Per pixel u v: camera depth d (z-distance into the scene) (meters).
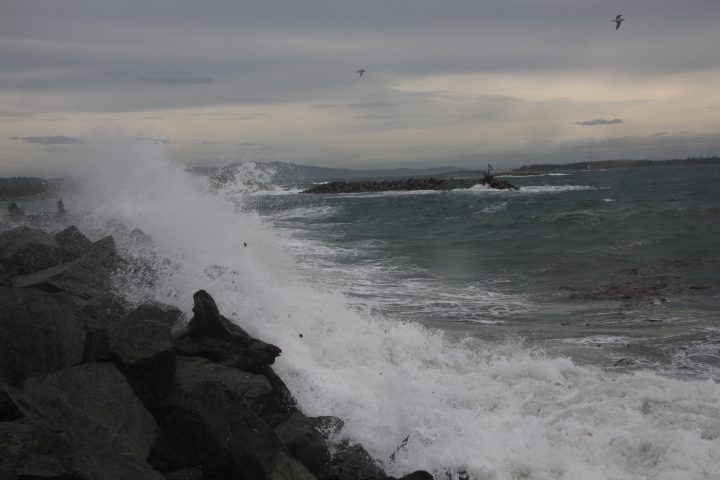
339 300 10.37
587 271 15.82
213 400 5.36
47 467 4.08
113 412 5.38
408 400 6.98
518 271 15.84
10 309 5.78
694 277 14.68
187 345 6.83
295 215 34.66
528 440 6.32
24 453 4.07
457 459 6.09
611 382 7.55
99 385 5.52
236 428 5.29
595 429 6.48
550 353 8.88
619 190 58.47
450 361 8.37
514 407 7.01
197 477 5.15
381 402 6.97
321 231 25.73
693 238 20.02
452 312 11.44
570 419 6.68
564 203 39.97
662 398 7.07
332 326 8.86
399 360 8.34
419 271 15.72
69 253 8.96
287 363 7.38
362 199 54.25
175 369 6.12
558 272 15.71
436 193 64.88
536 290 13.58
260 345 6.97
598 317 11.11
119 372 5.71
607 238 21.19
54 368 5.71
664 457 6.00
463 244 20.95
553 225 25.95
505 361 8.28
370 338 8.72
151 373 5.91
